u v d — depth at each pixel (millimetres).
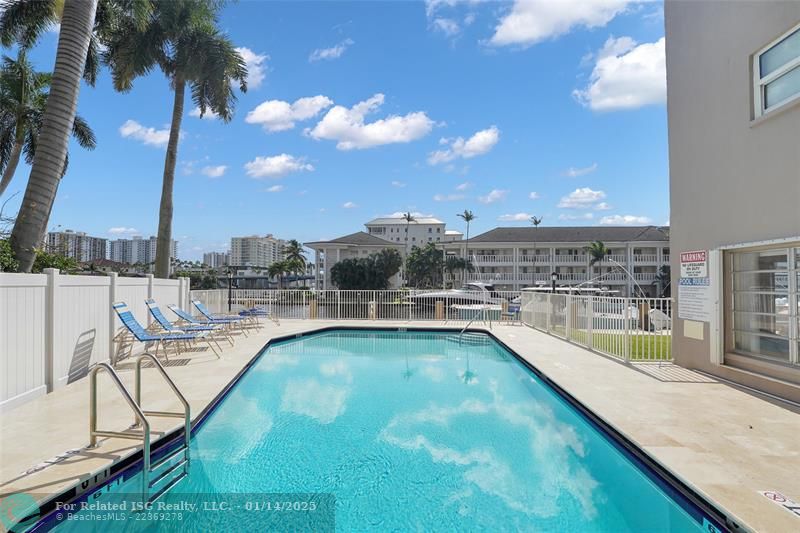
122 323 8359
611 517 3535
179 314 11164
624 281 50625
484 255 53938
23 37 14359
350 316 18469
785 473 3602
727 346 6965
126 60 14445
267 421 5766
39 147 7309
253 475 4219
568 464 4543
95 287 7387
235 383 7234
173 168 15016
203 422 5426
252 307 16719
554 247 52062
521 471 4367
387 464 4496
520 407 6512
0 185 18250
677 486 3586
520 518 3521
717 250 6988
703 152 7367
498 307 17000
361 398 6953
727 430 4617
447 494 3896
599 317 9875
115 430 4488
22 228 7012
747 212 6344
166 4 14188
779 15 5762
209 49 14820
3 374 5105
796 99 5398
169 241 14828
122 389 3871
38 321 5801
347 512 3592
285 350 11758
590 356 9227
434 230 87062
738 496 3221
